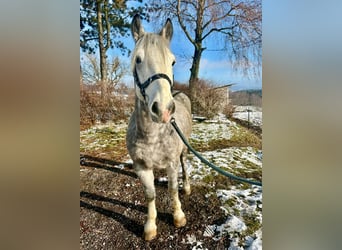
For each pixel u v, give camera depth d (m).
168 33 1.55
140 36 1.46
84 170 2.82
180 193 2.34
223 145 3.48
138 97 1.40
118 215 2.11
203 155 3.15
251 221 1.93
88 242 1.82
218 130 4.04
